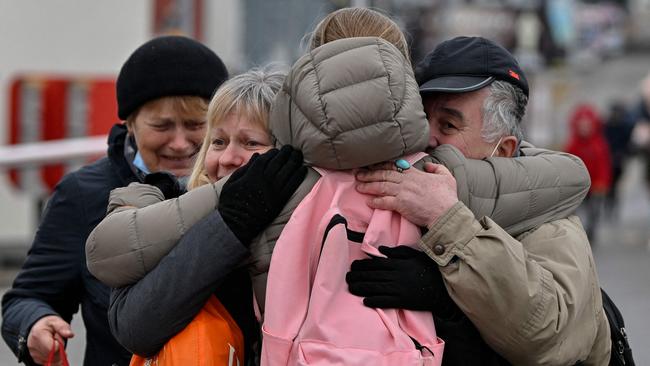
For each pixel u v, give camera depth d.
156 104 5.29
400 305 3.94
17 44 15.58
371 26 4.40
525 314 3.95
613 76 67.81
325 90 3.93
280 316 3.87
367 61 3.94
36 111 15.60
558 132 41.16
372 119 3.89
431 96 4.47
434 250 4.02
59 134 15.60
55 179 15.37
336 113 3.88
